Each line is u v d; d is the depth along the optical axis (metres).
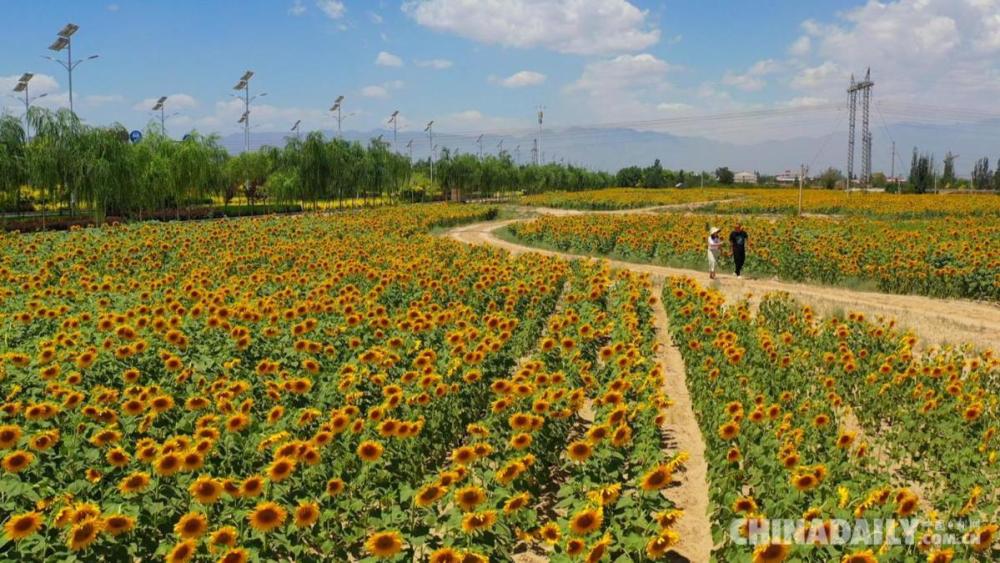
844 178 131.00
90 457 6.37
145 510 5.66
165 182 46.72
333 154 64.25
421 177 100.88
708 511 6.40
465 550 5.16
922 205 54.50
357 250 22.19
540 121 127.94
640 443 7.29
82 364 8.39
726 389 9.39
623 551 5.47
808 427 8.21
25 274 16.47
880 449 8.73
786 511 5.91
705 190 101.81
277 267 19.39
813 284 22.39
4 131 37.00
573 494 6.36
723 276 24.23
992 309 18.33
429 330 11.40
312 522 5.43
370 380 8.80
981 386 10.83
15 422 7.15
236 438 7.00
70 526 5.15
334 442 6.98
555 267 18.61
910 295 20.42
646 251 29.27
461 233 41.75
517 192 117.75
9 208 48.38
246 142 77.81
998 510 7.00
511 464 6.19
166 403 7.31
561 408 8.06
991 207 51.53
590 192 97.56
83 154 38.38
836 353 12.20
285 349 10.24
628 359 9.55
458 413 8.53
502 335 10.27
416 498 5.56
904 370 10.95
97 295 14.23
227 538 5.06
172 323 10.84
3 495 5.69
